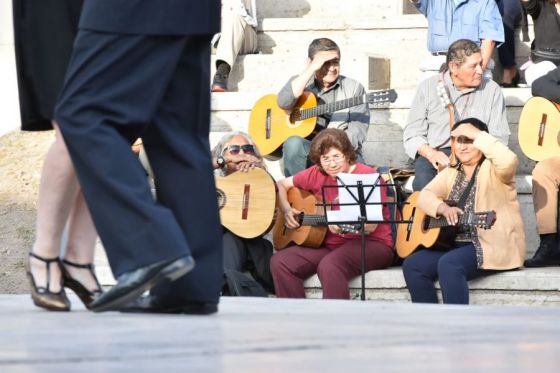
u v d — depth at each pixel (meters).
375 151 14.94
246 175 12.59
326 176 12.41
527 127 13.01
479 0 15.06
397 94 13.45
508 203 11.76
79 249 5.46
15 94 17.16
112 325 4.40
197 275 5.07
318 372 2.94
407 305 5.85
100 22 4.78
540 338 3.97
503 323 4.60
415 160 13.38
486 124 13.12
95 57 4.78
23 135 16.78
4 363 3.12
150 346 3.60
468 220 11.53
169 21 4.84
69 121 4.76
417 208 12.16
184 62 5.07
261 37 17.73
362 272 11.53
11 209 14.90
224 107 15.32
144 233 4.65
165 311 5.16
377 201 11.41
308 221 12.23
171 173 5.08
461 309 5.48
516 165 11.58
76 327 4.31
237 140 12.80
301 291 12.18
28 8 5.10
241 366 3.07
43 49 5.08
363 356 3.34
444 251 11.93
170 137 5.06
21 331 4.13
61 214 5.33
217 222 5.16
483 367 3.11
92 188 4.74
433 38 15.31
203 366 3.07
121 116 4.79
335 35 17.53
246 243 12.53
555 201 12.30
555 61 15.37
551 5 15.36
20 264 13.87
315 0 18.55
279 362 3.17
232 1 16.72
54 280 5.37
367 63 16.33
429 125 13.44
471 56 13.12
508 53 16.56
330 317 4.86
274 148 14.24
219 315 5.05
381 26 17.34
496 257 11.60
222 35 16.62
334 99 14.15
